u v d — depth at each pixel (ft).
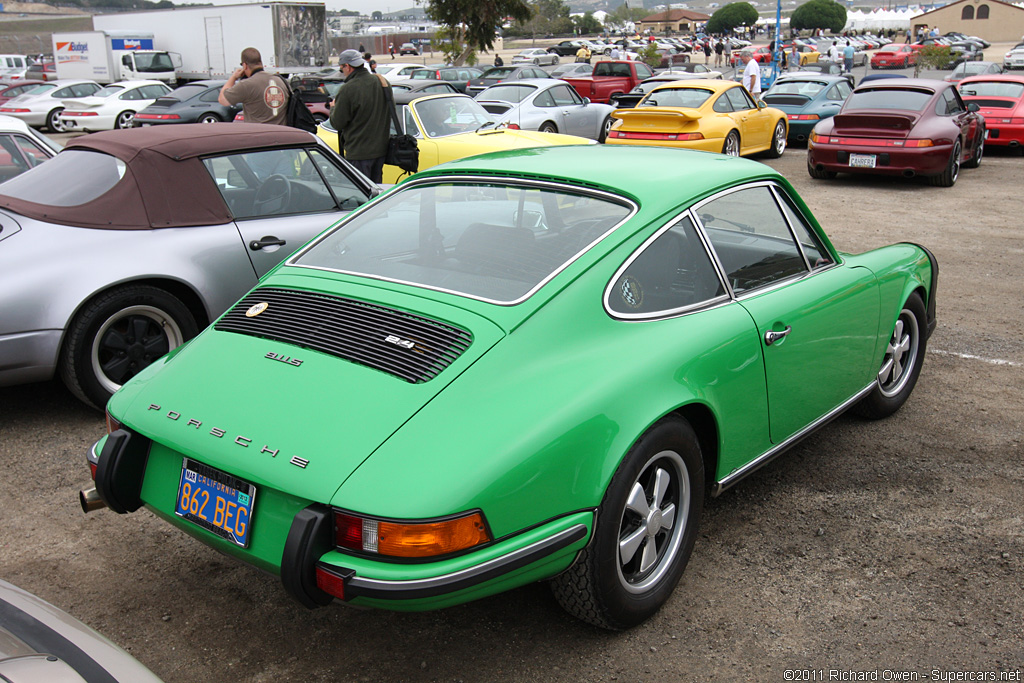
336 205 17.35
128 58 102.32
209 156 15.72
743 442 10.36
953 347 19.07
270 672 8.72
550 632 9.36
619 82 84.69
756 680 8.58
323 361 8.41
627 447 8.23
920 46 191.21
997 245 28.89
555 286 8.67
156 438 8.43
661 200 9.70
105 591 10.13
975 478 12.95
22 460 13.55
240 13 98.53
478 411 7.66
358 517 7.07
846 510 11.99
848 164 41.24
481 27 111.14
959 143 41.27
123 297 14.25
